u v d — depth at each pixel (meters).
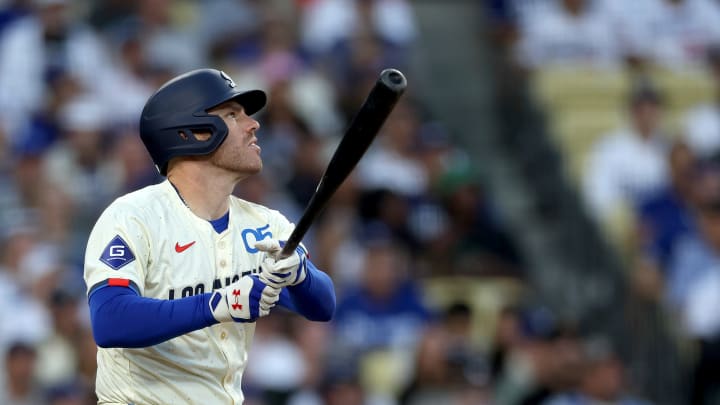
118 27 43.31
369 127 12.82
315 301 14.66
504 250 39.03
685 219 39.25
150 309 13.36
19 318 32.28
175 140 14.47
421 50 47.75
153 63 41.56
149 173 35.56
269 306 13.33
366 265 34.53
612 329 37.41
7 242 33.78
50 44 40.66
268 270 13.24
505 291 38.09
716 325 36.28
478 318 37.19
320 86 42.69
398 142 40.16
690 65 47.66
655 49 47.59
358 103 42.19
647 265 36.69
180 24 45.88
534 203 43.03
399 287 34.88
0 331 32.12
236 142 14.62
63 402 28.86
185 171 14.67
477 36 48.69
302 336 32.12
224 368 14.68
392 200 37.78
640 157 40.72
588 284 38.94
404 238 37.84
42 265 33.28
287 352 31.78
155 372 14.35
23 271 33.03
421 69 47.31
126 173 35.59
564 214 41.06
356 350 33.31
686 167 40.22
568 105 45.22
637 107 41.25
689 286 37.12
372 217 37.69
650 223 38.97
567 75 46.03
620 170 40.56
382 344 33.94
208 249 14.55
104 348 14.39
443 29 48.72
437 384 30.75
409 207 38.66
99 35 43.34
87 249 14.09
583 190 41.66
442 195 39.22
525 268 39.97
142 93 39.81
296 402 31.16
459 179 39.19
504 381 32.91
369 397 32.41
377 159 39.47
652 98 41.41
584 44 46.59
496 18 47.16
